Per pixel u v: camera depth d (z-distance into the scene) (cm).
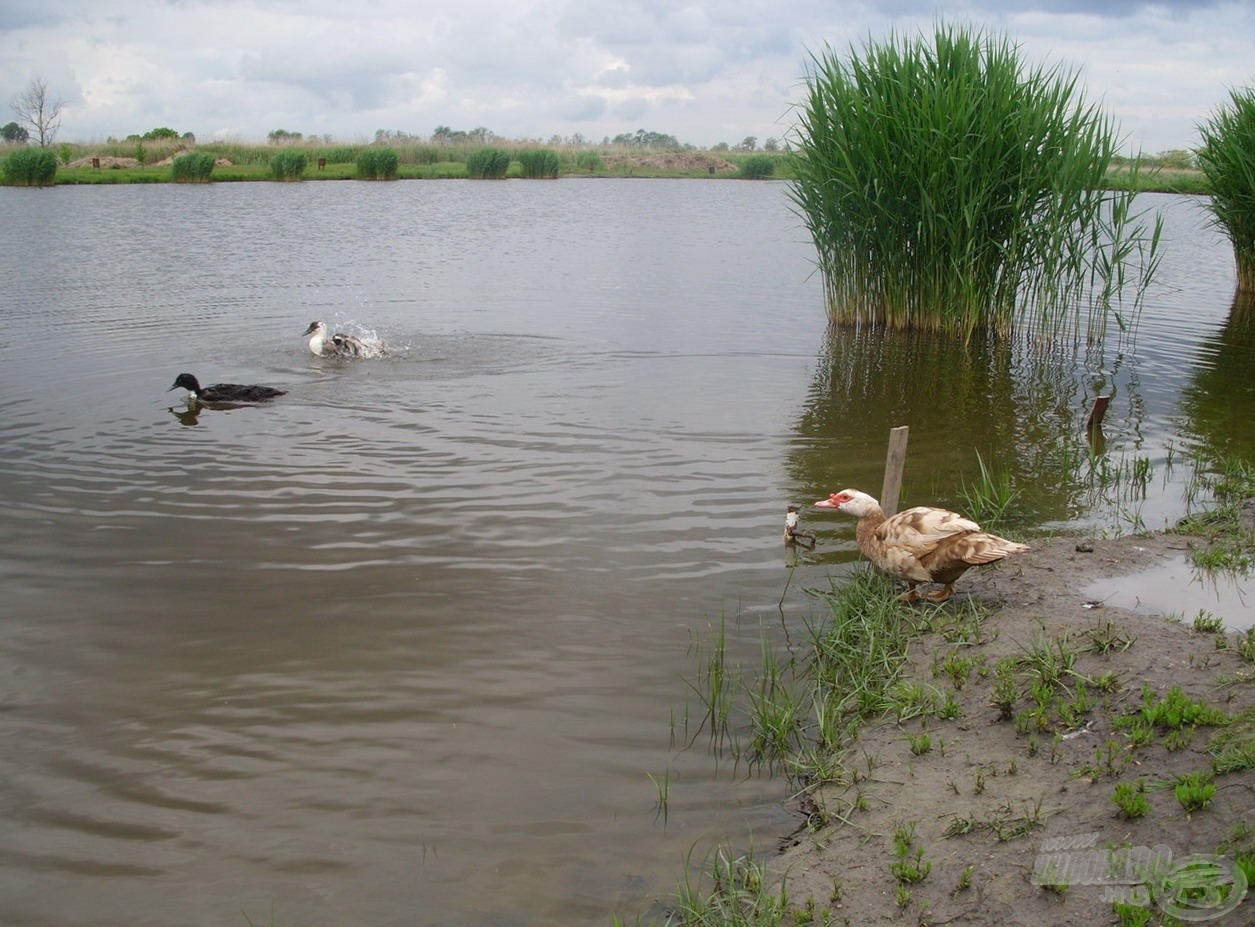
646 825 382
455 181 2862
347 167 3053
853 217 934
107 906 343
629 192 2661
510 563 554
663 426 713
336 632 506
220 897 346
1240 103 1087
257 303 1036
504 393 771
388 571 547
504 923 332
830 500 541
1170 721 390
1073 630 483
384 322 964
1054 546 555
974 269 902
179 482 630
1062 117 877
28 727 446
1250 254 1115
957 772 394
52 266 1212
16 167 2377
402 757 424
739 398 770
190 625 511
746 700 467
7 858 366
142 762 422
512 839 374
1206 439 696
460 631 507
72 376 796
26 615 517
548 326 955
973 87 884
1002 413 747
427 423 713
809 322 984
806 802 395
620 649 497
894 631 496
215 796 400
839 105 905
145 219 1723
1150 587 515
